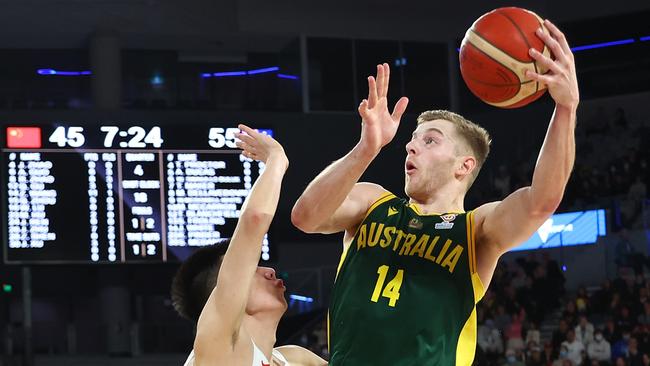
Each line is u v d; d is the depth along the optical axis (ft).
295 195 53.88
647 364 42.01
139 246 37.65
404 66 59.47
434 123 11.14
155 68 62.39
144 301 59.52
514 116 57.52
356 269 10.77
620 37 59.47
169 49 61.87
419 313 10.30
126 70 62.18
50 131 37.60
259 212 10.60
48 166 37.55
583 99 59.93
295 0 57.62
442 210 10.98
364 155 10.25
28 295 47.60
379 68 10.19
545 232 52.70
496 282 48.85
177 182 37.96
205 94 63.00
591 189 52.65
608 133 56.65
